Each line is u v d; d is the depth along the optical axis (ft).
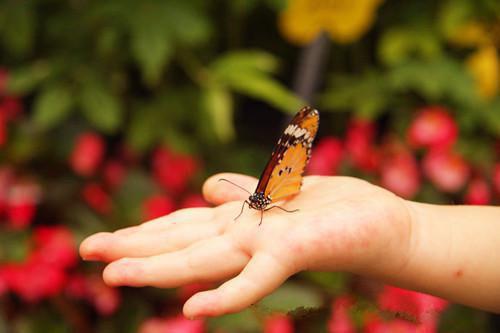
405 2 2.96
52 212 2.62
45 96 2.55
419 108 2.82
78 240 2.50
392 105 2.88
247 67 2.63
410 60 2.77
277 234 1.76
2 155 2.71
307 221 1.77
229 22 3.09
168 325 2.41
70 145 2.83
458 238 1.85
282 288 2.32
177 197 2.76
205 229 1.83
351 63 3.30
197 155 2.93
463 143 2.69
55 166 2.80
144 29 2.48
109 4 2.52
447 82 2.61
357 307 1.98
